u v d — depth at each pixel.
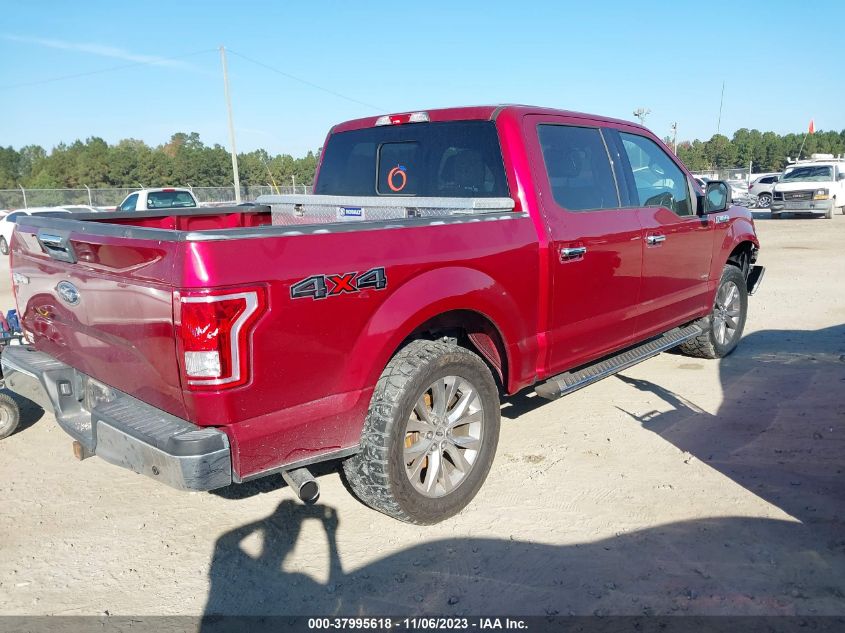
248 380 2.75
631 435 4.68
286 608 2.96
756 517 3.56
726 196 5.65
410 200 4.13
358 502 3.87
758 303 9.17
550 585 3.05
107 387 3.31
